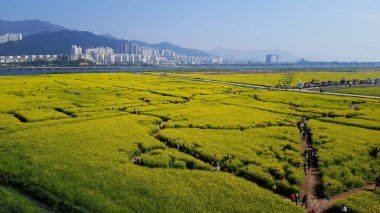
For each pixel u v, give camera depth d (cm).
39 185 5219
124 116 10412
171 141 7775
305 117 11175
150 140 7738
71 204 4656
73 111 10888
